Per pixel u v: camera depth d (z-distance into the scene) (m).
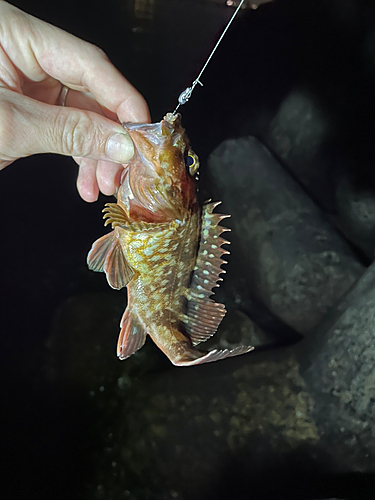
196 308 0.22
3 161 0.24
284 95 0.69
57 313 0.50
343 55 0.63
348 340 0.38
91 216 0.60
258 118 0.70
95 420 0.42
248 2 0.83
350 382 0.37
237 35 0.79
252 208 0.52
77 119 0.22
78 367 0.45
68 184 0.61
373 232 0.52
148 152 0.20
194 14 0.89
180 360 0.20
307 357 0.40
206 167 0.64
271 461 0.37
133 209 0.21
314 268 0.47
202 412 0.40
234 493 0.36
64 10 0.85
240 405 0.40
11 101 0.21
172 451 0.38
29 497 0.38
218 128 0.71
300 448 0.37
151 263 0.21
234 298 0.52
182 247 0.21
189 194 0.21
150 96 0.76
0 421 0.42
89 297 0.51
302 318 0.47
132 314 0.22
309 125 0.61
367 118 0.57
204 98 0.74
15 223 0.57
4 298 0.51
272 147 0.64
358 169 0.56
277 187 0.53
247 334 0.46
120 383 0.44
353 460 0.35
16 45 0.25
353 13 0.63
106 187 0.29
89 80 0.26
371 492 0.34
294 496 0.35
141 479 0.37
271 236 0.50
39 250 0.56
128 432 0.40
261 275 0.50
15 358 0.46
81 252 0.57
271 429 0.38
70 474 0.39
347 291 0.42
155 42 0.83
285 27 0.72
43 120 0.21
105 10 0.87
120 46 0.82
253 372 0.41
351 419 0.36
